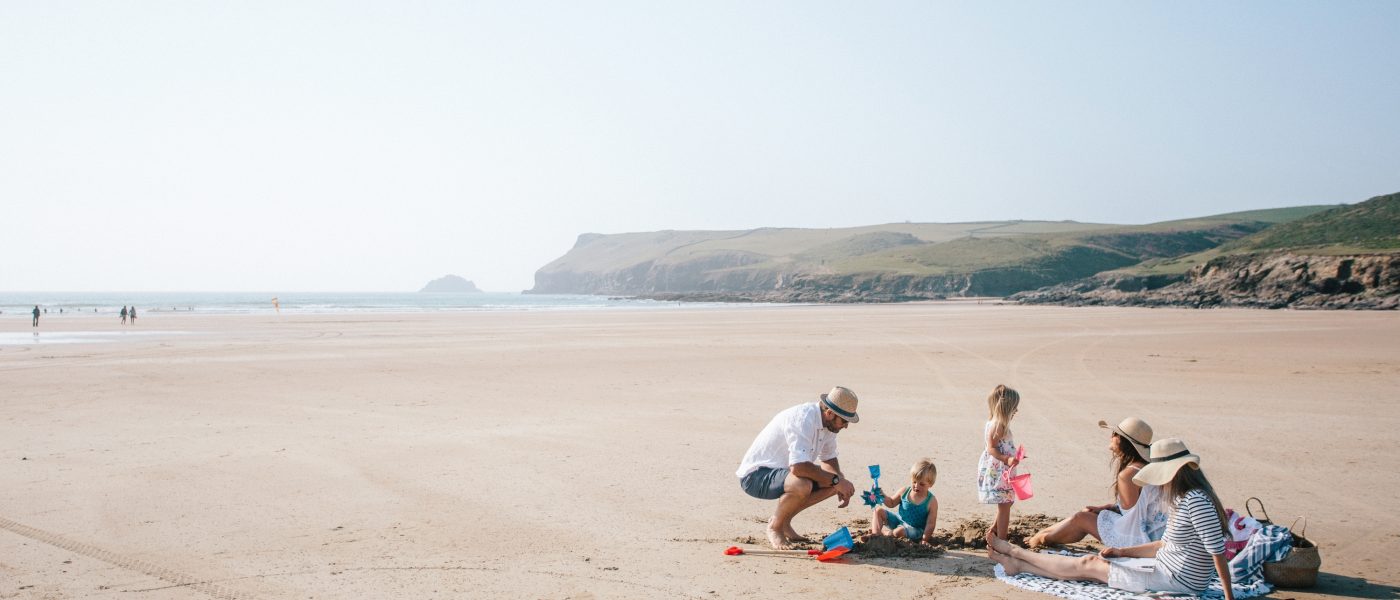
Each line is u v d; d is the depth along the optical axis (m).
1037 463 10.50
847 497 7.33
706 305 129.38
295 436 12.44
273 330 43.53
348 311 82.62
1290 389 17.27
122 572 6.45
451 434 12.61
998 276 175.12
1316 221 135.50
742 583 6.25
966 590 6.13
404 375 20.84
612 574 6.44
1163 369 21.50
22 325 50.12
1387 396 16.11
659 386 18.56
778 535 7.29
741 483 7.59
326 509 8.35
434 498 8.81
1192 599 5.85
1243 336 35.19
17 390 17.84
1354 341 31.53
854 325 47.91
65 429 13.02
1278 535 6.18
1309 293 88.94
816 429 7.25
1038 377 19.95
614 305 127.69
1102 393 16.94
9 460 10.64
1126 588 6.05
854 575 6.46
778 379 19.83
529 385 18.77
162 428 13.12
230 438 12.26
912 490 7.31
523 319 58.94
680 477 9.82
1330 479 9.40
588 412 14.80
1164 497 6.06
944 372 21.23
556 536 7.47
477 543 7.24
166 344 32.28
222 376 20.56
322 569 6.52
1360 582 6.20
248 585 6.16
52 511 8.21
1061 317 60.25
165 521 7.89
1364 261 87.69
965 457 10.88
